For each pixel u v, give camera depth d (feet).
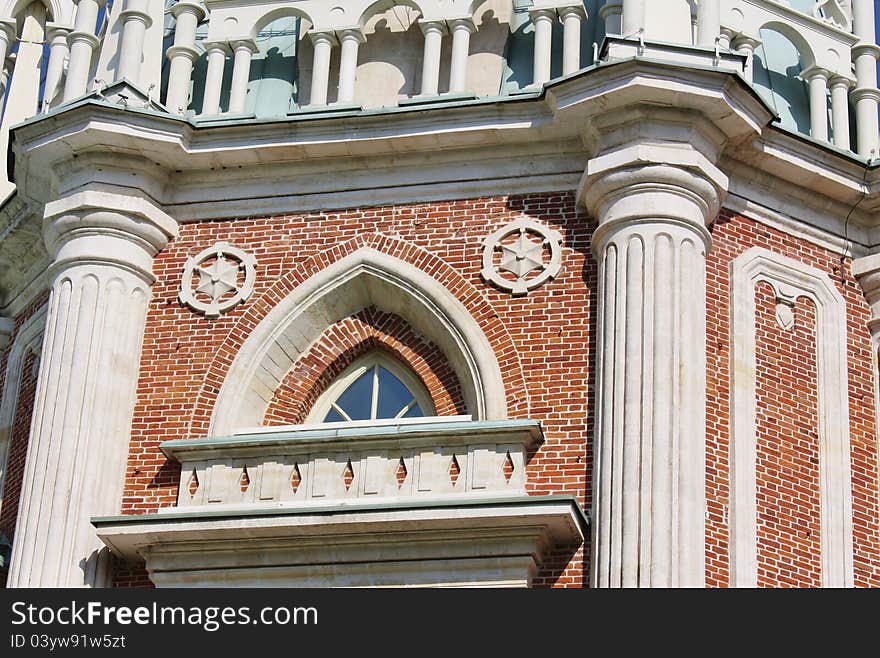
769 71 125.49
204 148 119.44
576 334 113.39
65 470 113.60
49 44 132.16
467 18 121.70
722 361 113.50
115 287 118.01
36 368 126.62
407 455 110.93
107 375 116.06
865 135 123.65
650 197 112.98
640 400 108.47
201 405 116.16
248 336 117.29
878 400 118.21
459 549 107.76
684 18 118.21
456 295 115.75
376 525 107.76
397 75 123.95
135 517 110.32
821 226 120.16
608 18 121.19
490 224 117.19
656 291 111.04
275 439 111.75
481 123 116.98
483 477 109.60
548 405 112.06
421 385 116.98
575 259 115.34
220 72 123.65
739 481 110.42
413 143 117.91
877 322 119.34
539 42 120.98
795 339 116.47
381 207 118.93
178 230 120.57
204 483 112.47
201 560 110.42
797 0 131.13
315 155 119.14
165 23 129.29
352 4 123.13
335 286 117.50
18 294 131.23
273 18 124.36
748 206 118.01
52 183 121.90
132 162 119.65
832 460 114.32
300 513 108.37
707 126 114.52
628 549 105.29
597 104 113.91
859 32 126.62
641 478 106.63
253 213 120.16
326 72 122.01
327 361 117.91
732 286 115.55
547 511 105.91
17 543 112.68
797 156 118.01
